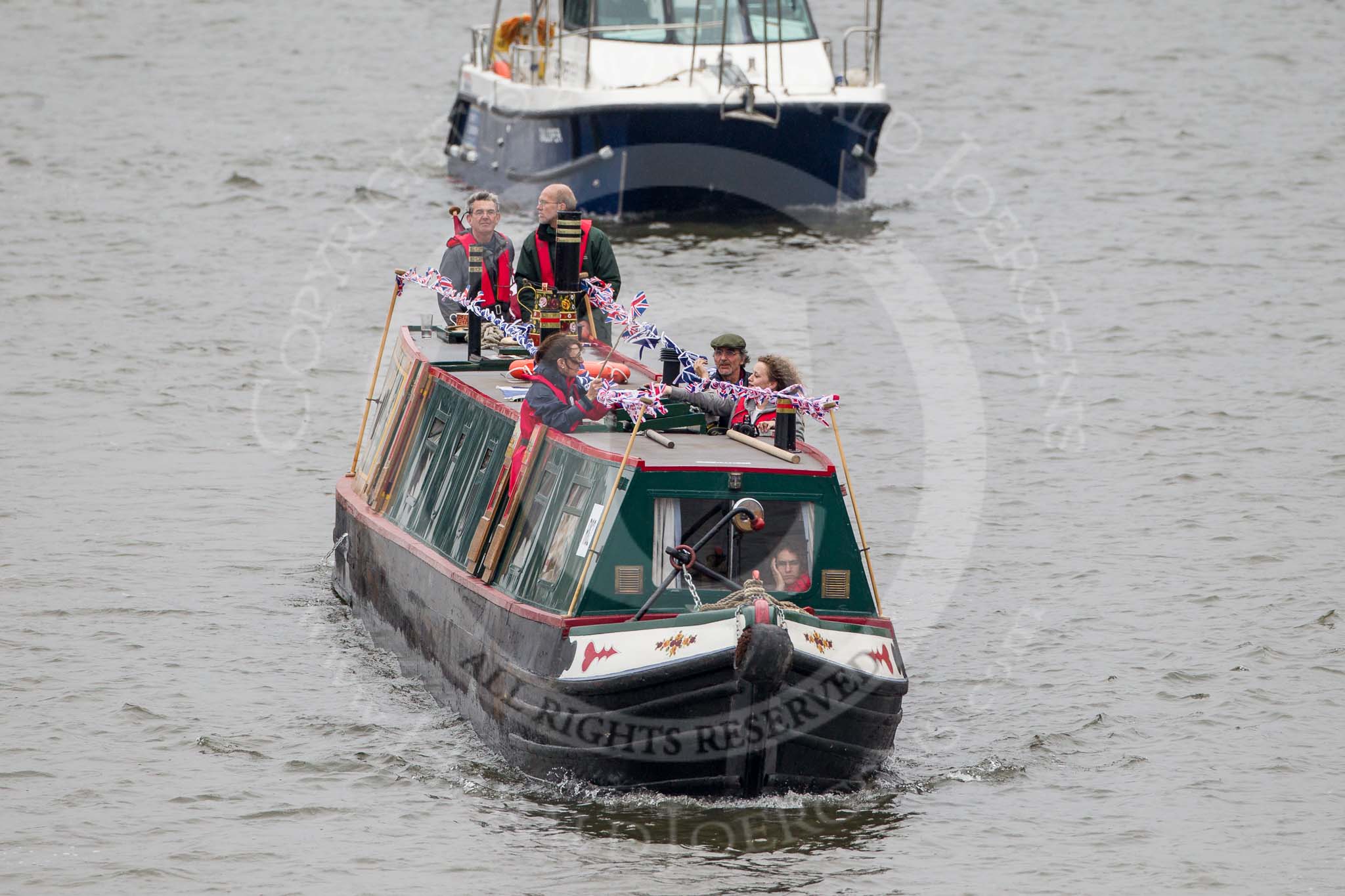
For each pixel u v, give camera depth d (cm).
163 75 17662
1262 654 5747
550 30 12294
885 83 17112
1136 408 8419
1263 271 10900
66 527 6894
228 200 12656
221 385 8756
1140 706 5422
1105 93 16450
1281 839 4600
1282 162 13812
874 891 4306
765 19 11938
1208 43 18512
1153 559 6600
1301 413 8325
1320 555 6600
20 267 10812
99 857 4466
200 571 6525
